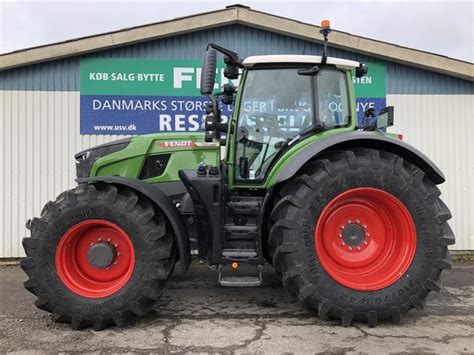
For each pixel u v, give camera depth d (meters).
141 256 3.68
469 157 7.29
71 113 6.85
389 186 3.71
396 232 3.85
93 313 3.61
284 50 7.04
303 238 3.63
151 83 6.91
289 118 4.27
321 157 3.84
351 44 6.91
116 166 4.72
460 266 6.48
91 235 3.81
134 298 3.64
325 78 4.32
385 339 3.43
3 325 3.79
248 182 4.23
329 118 4.32
